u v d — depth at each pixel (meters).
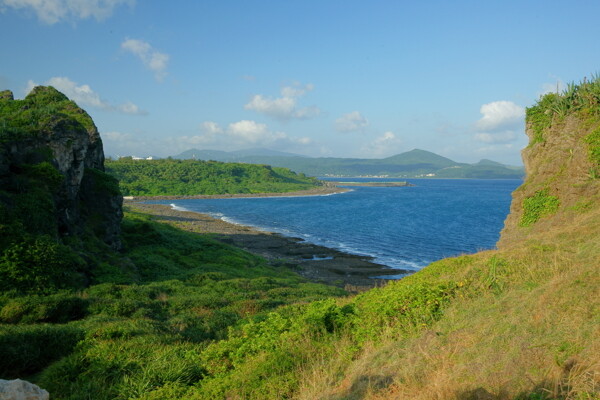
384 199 169.50
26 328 12.91
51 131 29.73
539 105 24.42
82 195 34.38
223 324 16.44
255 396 8.20
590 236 13.09
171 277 29.64
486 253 15.09
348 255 53.62
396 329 9.85
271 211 118.31
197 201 153.88
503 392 5.74
